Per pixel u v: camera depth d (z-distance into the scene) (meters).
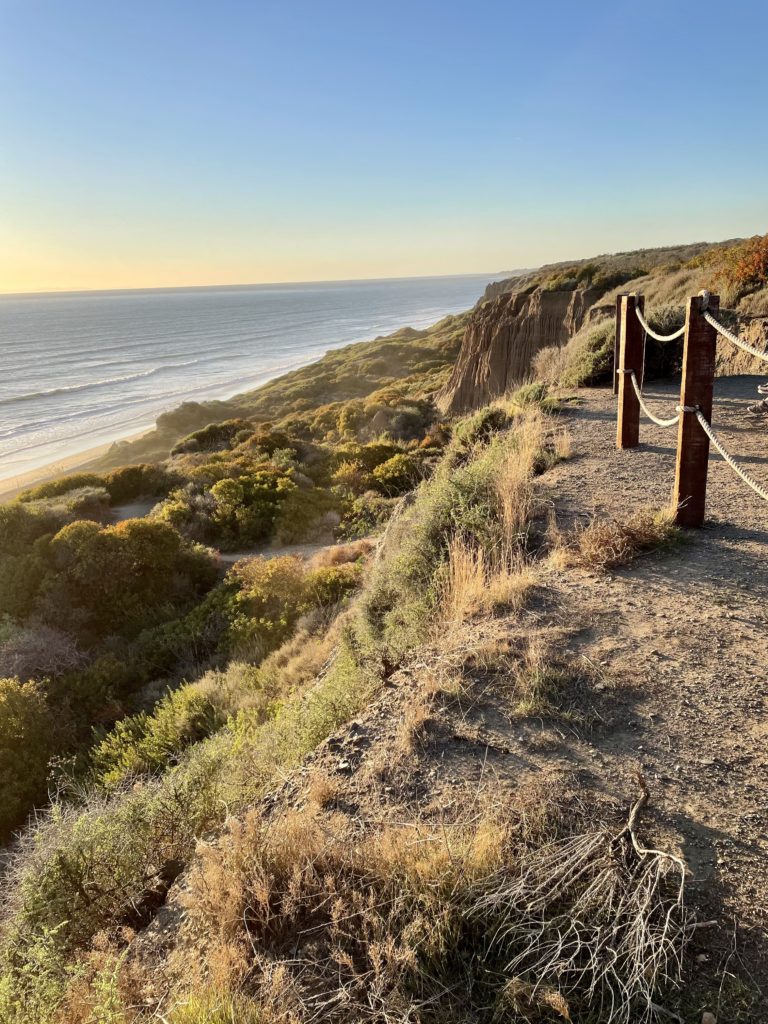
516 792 2.60
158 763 8.02
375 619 5.82
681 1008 1.75
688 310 4.54
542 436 7.91
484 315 42.78
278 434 30.92
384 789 2.80
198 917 2.46
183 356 151.50
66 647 13.55
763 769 2.57
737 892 2.06
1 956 2.92
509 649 3.61
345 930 2.13
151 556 15.98
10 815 8.95
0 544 17.95
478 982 1.89
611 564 4.54
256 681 9.51
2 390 101.44
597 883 2.09
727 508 5.35
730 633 3.54
